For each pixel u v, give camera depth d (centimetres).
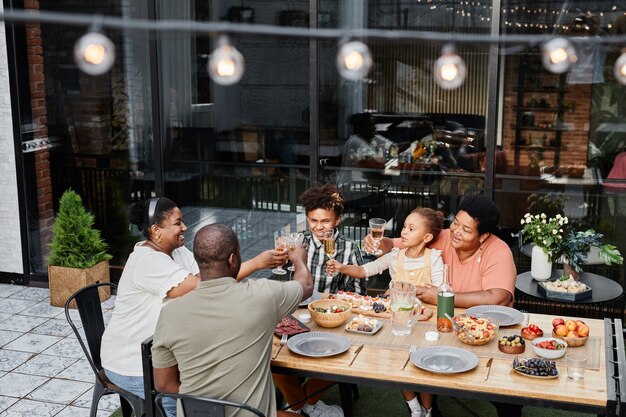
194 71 563
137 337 321
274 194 568
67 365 452
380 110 534
